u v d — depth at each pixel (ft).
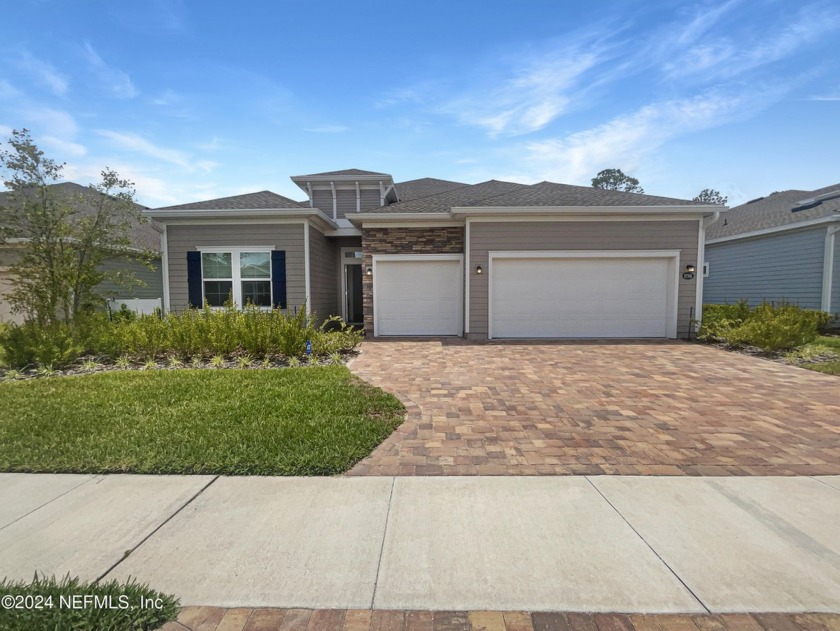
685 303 37.63
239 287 40.75
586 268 37.81
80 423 15.33
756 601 7.15
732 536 8.95
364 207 49.85
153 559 8.34
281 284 40.47
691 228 37.17
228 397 18.56
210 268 40.81
